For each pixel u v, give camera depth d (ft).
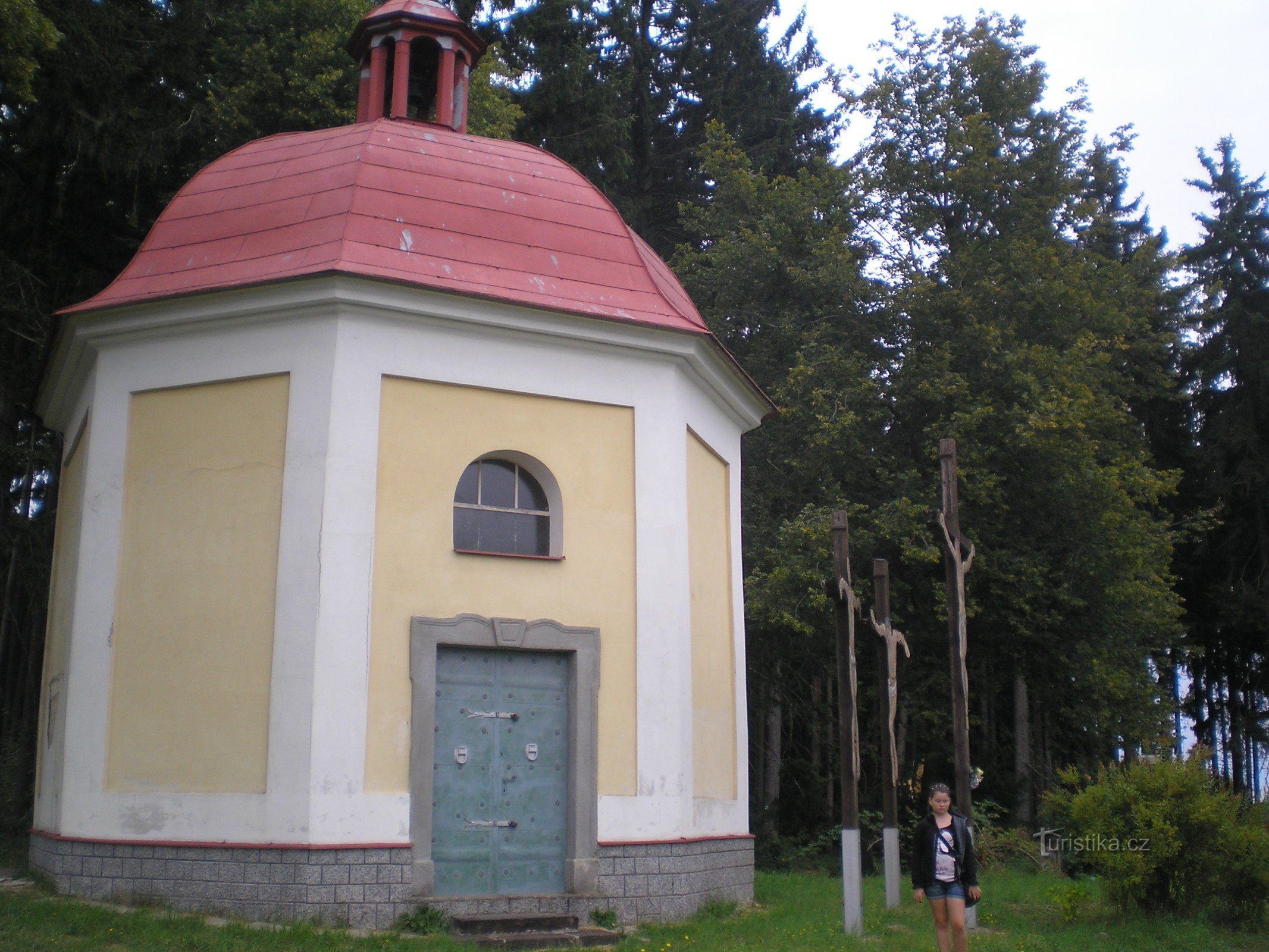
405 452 37.27
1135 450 86.33
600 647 38.88
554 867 37.22
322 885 33.47
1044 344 78.23
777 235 80.38
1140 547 74.74
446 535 37.35
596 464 40.14
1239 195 114.21
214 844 34.42
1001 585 73.15
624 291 42.01
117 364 39.29
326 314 37.22
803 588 69.67
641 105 110.83
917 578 75.36
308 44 75.66
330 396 36.55
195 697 36.06
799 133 114.62
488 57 88.53
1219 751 123.34
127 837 35.42
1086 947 34.27
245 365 37.78
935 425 71.51
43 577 65.98
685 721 40.06
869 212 83.97
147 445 38.58
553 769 37.88
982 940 35.04
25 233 68.74
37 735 47.93
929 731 76.33
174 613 36.94
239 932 30.94
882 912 40.14
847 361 74.13
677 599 40.52
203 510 37.40
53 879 35.99
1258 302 111.14
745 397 47.85
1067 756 87.97
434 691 36.29
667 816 38.68
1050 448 69.21
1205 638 113.80
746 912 40.04
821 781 79.10
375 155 42.11
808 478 74.90
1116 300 83.10
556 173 45.32
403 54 48.96
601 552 39.60
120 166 66.54
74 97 64.44
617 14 111.55
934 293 76.74
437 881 35.73
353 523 36.01
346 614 35.40
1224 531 108.27
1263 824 40.88
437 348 38.27
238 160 44.01
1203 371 110.63
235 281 38.11
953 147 79.56
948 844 29.73
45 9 62.08
